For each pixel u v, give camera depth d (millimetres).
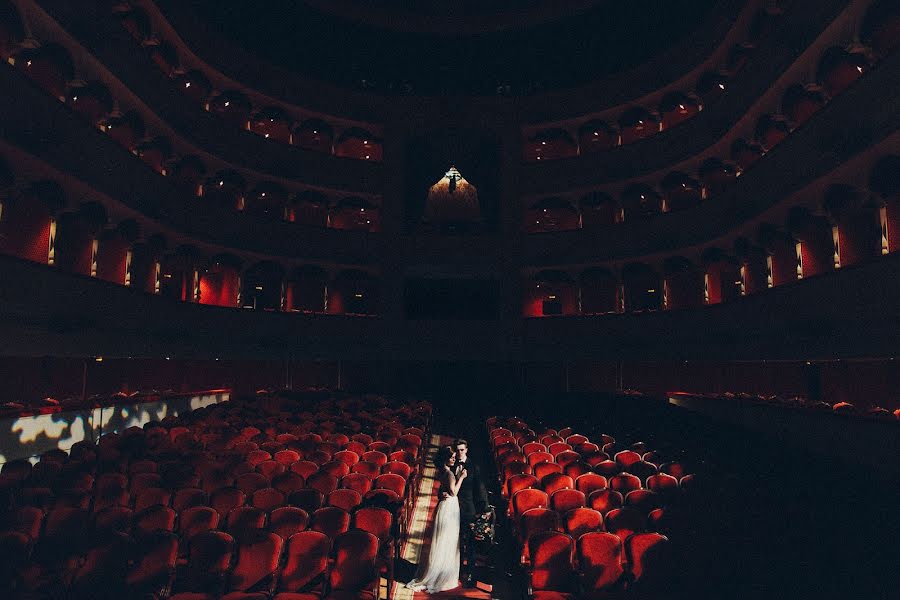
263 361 26141
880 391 16188
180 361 23016
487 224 27578
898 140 11547
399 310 26297
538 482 10141
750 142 19094
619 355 23219
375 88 28969
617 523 8070
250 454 11938
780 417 15039
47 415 13109
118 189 16781
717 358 18375
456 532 8273
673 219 22312
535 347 25422
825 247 16625
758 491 9312
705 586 6598
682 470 11250
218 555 6844
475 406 24266
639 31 26672
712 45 21562
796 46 15117
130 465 11211
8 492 8672
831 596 6293
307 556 6918
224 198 25031
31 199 15766
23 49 14391
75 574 6445
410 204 27688
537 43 27828
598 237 24672
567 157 26156
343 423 16891
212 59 23500
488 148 27781
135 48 17969
